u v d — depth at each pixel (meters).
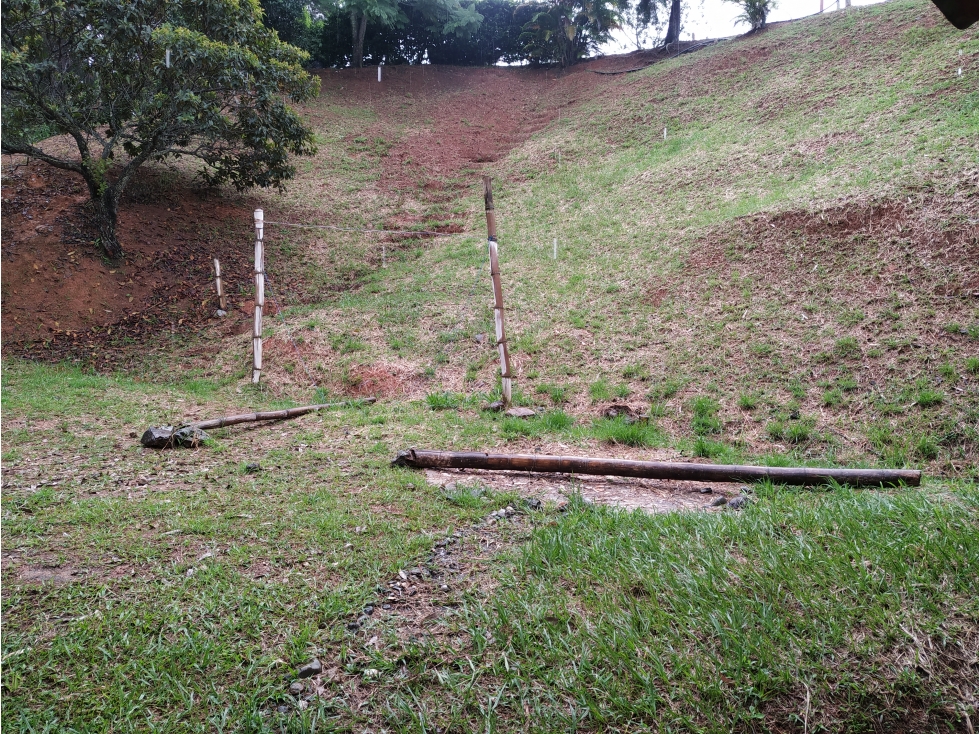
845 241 9.30
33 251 13.49
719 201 12.91
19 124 12.72
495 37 30.86
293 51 15.80
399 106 26.55
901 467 5.64
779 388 7.34
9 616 2.95
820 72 17.83
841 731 2.32
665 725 2.32
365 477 5.16
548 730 2.33
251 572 3.43
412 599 3.18
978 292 7.29
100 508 4.28
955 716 2.36
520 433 6.82
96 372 10.53
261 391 9.27
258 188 18.34
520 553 3.63
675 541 3.59
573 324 10.09
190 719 2.38
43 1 11.97
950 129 11.16
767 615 2.79
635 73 25.39
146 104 13.11
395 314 11.37
